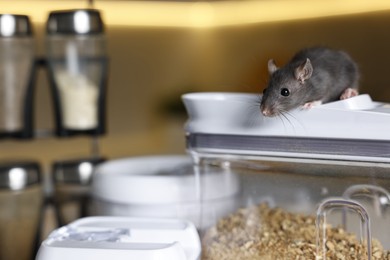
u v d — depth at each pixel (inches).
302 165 25.2
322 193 25.4
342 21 46.3
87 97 39.5
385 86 43.6
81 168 38.9
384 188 24.2
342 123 24.2
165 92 57.2
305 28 49.1
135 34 56.2
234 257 26.6
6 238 32.0
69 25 37.8
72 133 39.7
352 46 45.6
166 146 56.6
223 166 26.6
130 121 56.5
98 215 32.4
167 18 56.8
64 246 23.8
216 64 56.7
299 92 26.7
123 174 33.1
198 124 26.5
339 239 25.4
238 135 25.8
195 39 57.4
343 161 24.5
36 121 52.8
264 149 25.5
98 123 39.9
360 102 24.7
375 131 23.5
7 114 39.8
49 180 45.5
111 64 55.7
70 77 39.3
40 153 52.9
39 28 51.3
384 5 43.3
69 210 35.8
